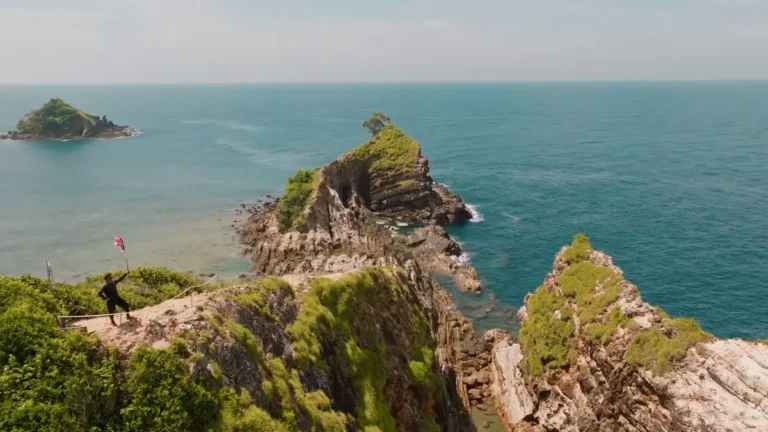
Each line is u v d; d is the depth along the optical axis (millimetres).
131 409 22422
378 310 46938
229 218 126000
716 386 35844
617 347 42969
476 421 56188
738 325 72750
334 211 110875
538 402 51438
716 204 133125
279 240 100062
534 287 90188
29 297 29000
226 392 24953
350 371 37500
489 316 79875
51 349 23500
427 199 131500
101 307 33500
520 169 187250
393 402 41281
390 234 112938
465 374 63562
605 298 47250
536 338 54062
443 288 88625
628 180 165000
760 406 33281
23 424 20453
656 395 38875
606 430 43406
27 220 121375
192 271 92375
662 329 41156
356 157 137625
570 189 155500
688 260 96438
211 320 27641
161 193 149125
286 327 34094
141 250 103000
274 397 27969
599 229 117000
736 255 98125
